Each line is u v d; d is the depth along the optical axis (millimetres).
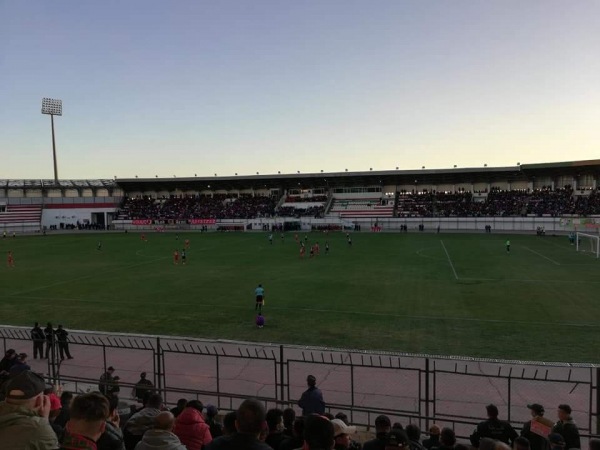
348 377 15664
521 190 99562
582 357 17797
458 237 74688
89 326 23594
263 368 16625
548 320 23406
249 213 106000
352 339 20688
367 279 36281
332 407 11891
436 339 20469
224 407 13703
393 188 110062
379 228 93250
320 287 33250
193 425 6965
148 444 5023
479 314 24828
